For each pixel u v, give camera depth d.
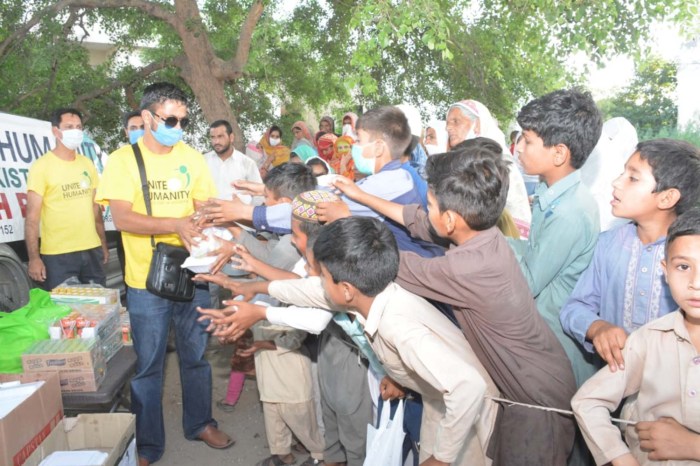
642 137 8.84
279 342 2.79
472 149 1.81
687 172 1.75
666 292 1.84
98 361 2.70
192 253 2.58
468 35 9.66
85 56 9.61
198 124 12.03
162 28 10.10
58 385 2.34
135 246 2.92
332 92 12.14
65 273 4.09
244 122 12.20
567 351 2.17
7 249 3.88
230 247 2.53
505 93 10.39
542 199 2.13
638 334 1.66
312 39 11.52
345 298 1.81
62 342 2.65
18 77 8.82
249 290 2.36
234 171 5.46
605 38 6.54
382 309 1.80
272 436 3.06
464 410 1.62
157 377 3.07
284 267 2.61
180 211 2.99
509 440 1.88
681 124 7.28
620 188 1.86
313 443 3.03
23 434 2.05
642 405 1.63
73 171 4.07
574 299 2.07
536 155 2.10
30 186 3.88
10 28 8.76
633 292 1.91
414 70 11.20
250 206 2.55
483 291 1.75
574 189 2.10
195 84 9.58
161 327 3.00
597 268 2.04
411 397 2.30
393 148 2.49
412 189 2.46
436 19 5.88
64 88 9.48
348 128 7.64
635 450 1.68
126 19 10.21
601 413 1.63
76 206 4.09
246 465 3.19
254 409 3.89
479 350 1.90
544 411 1.84
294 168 2.67
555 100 2.05
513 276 1.79
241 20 11.14
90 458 2.11
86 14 10.02
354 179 4.90
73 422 2.41
